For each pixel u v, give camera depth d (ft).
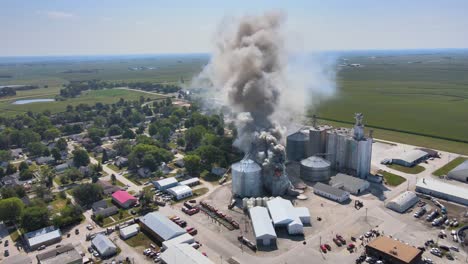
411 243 293.43
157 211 363.56
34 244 301.22
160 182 418.72
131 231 318.65
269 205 347.36
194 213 356.79
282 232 318.04
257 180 386.93
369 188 407.23
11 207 339.16
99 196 394.93
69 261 270.05
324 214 347.36
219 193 404.16
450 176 432.66
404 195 367.04
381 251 270.67
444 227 317.22
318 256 279.69
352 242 297.33
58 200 399.44
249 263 272.72
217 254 285.23
